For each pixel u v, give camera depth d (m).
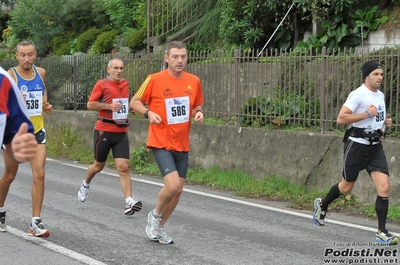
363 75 7.19
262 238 7.45
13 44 26.11
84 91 16.55
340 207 9.38
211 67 12.97
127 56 15.06
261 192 10.48
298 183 10.51
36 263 6.34
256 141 11.34
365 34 14.39
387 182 7.12
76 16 24.34
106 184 11.26
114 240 7.24
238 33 16.20
